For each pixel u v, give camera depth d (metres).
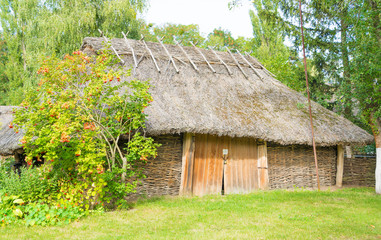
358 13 10.21
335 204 8.38
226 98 11.09
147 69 11.23
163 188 9.55
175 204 8.13
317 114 12.02
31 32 18.02
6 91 29.61
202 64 12.62
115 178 7.62
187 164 9.65
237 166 10.66
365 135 11.66
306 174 11.84
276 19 17.53
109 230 5.79
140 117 7.71
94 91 7.00
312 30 16.47
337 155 12.45
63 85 7.52
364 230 5.93
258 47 24.47
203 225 6.18
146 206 7.89
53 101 7.29
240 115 10.34
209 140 10.27
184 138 9.78
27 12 18.19
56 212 6.34
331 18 14.92
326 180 12.28
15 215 6.23
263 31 23.94
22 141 6.68
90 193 7.18
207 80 11.78
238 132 9.58
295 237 5.43
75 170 7.34
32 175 6.93
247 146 10.94
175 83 10.94
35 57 17.39
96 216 6.80
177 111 9.41
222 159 10.43
